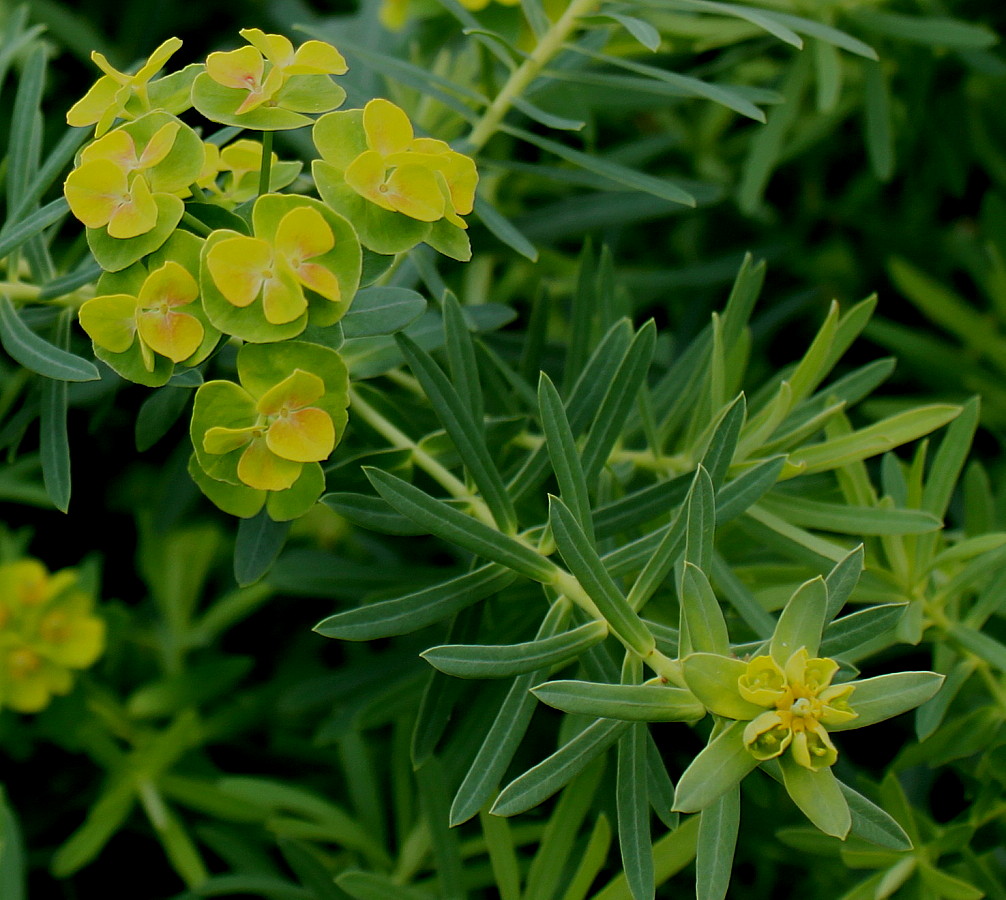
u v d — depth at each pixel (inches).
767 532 26.5
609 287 27.5
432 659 24.0
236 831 29.4
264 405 23.8
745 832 28.2
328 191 24.0
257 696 30.1
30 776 29.8
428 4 29.1
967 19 31.7
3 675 28.8
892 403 30.1
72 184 24.0
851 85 32.7
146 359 23.9
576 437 25.8
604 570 23.9
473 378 25.4
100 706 29.7
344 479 25.9
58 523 32.7
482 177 28.6
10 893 27.5
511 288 31.8
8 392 27.6
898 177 34.7
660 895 28.4
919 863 26.2
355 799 28.2
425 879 28.5
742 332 27.0
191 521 32.1
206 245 23.7
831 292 34.9
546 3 28.8
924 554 26.4
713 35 29.8
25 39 27.1
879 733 28.9
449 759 27.2
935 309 30.1
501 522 25.2
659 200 29.7
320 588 28.2
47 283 25.6
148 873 29.9
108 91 24.6
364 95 27.2
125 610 30.5
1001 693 26.4
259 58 24.3
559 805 26.2
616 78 27.1
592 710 23.5
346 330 24.5
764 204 35.5
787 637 23.2
